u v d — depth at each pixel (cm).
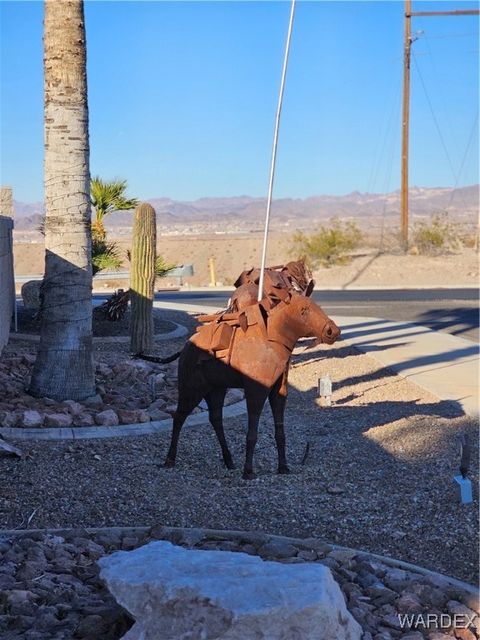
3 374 1317
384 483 871
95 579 594
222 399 927
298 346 1930
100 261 2066
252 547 673
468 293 3409
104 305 2025
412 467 923
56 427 1066
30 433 1029
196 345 891
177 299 3158
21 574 587
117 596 463
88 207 1205
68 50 1165
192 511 782
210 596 445
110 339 1858
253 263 6359
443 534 731
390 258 4381
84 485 845
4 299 1670
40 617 516
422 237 4750
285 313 877
